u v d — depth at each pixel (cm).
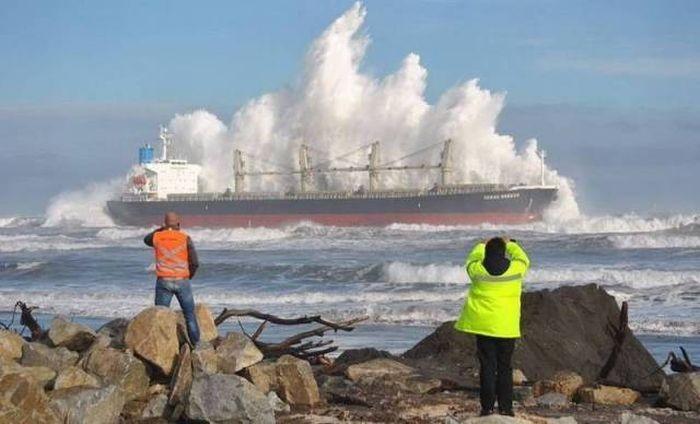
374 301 5075
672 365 2123
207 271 6869
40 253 9494
